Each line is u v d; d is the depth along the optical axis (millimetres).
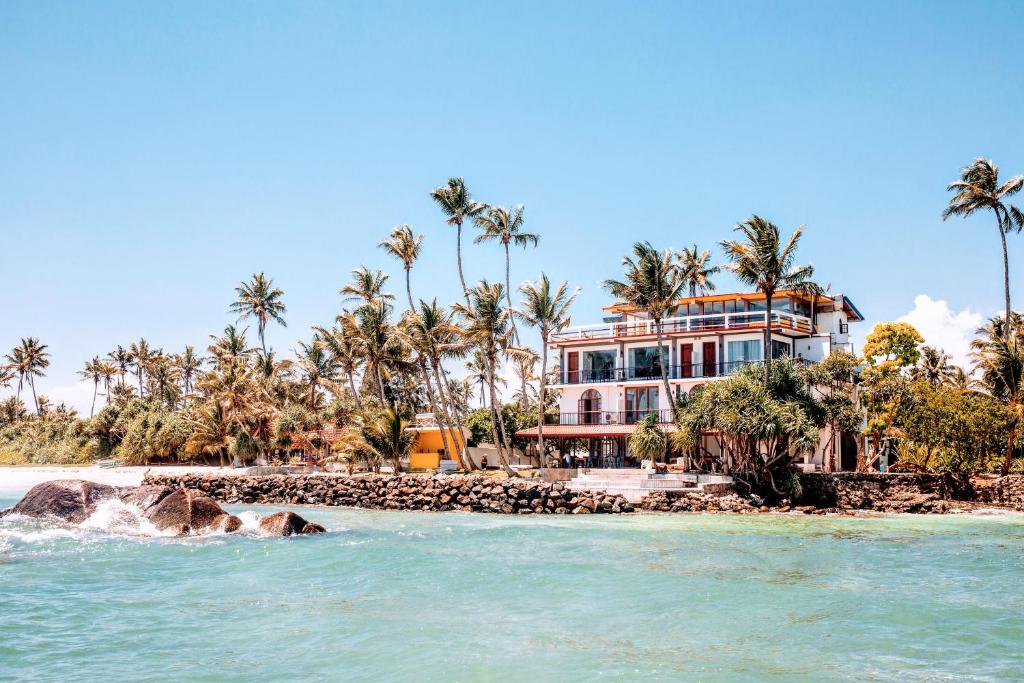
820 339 56250
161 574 19328
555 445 68062
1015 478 45406
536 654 12641
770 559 23484
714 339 56438
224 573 19578
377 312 66562
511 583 18719
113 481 59906
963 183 59344
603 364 60375
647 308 52031
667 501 42562
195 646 12953
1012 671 12086
